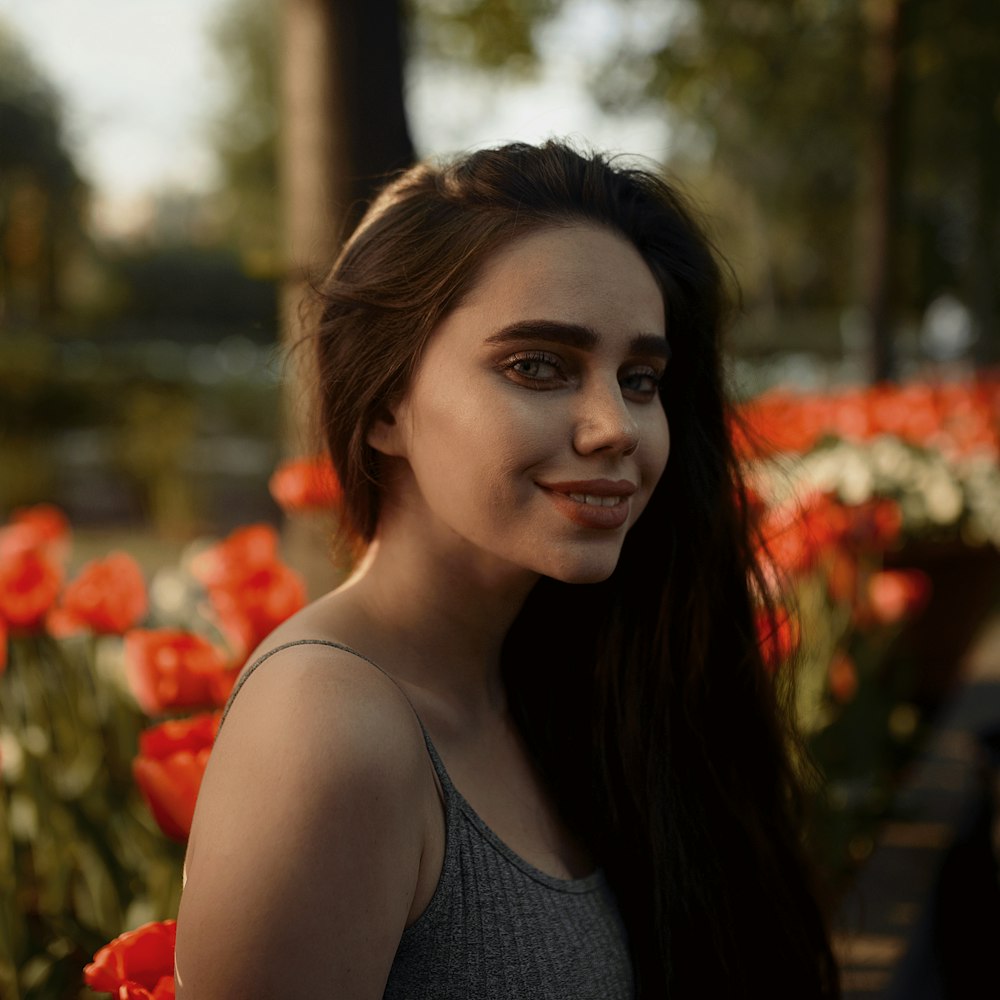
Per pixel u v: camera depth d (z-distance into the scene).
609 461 0.96
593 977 1.04
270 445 10.15
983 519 3.66
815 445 4.10
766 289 18.50
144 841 1.67
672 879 1.27
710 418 1.31
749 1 5.45
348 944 0.80
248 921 0.78
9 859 1.67
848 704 2.83
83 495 10.16
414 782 0.87
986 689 4.34
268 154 17.25
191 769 1.14
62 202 18.53
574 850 1.20
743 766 1.42
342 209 2.12
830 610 2.75
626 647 1.32
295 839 0.79
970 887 2.58
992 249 10.41
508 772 1.13
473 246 0.97
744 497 1.40
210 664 1.57
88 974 0.96
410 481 1.06
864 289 5.70
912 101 6.48
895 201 5.61
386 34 2.37
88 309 19.75
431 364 0.99
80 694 1.94
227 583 1.68
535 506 0.96
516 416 0.95
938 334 12.11
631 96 5.41
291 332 1.31
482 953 0.95
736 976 1.31
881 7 5.42
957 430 5.00
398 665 1.04
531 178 1.01
